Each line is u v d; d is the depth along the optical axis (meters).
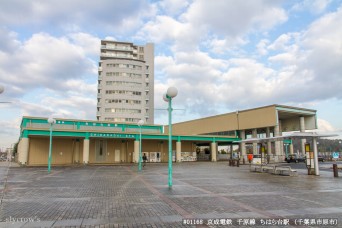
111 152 46.03
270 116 48.75
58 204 9.38
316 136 20.70
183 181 16.66
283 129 61.19
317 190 12.70
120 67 91.88
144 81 94.75
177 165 37.16
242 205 9.16
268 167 23.41
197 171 25.67
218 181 16.66
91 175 21.12
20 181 16.75
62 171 25.59
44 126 41.94
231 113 56.56
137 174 22.02
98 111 90.62
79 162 42.38
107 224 6.88
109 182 16.17
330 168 28.56
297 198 10.52
